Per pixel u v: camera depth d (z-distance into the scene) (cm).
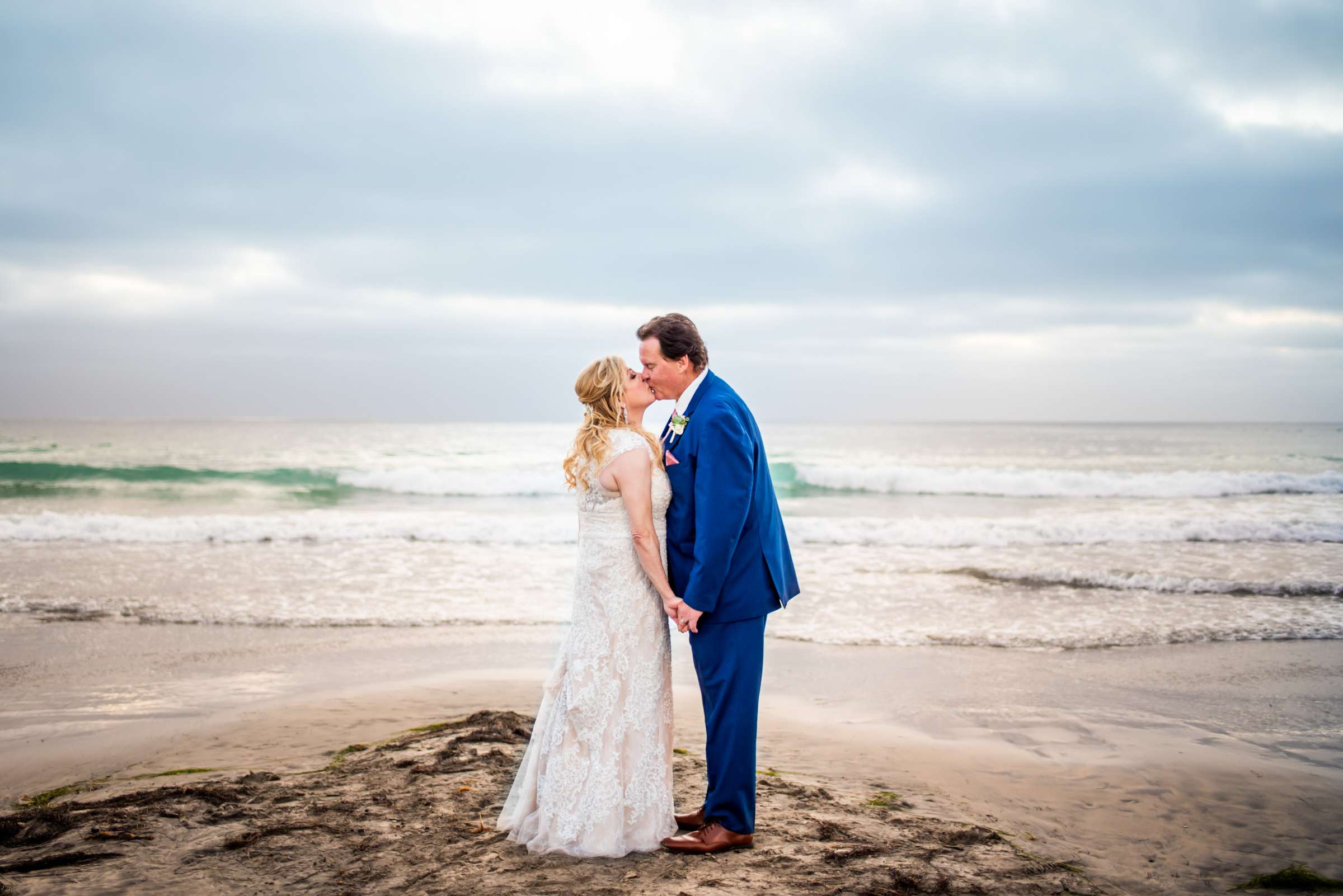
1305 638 716
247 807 329
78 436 4928
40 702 515
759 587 290
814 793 361
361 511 1747
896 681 588
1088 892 271
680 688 566
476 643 686
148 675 582
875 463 3316
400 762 386
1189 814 353
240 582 937
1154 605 851
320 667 611
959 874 275
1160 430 8806
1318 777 401
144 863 276
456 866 274
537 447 4038
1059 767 416
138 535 1260
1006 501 1980
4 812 345
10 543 1206
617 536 293
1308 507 1809
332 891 256
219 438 4919
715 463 277
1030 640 709
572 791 287
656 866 275
